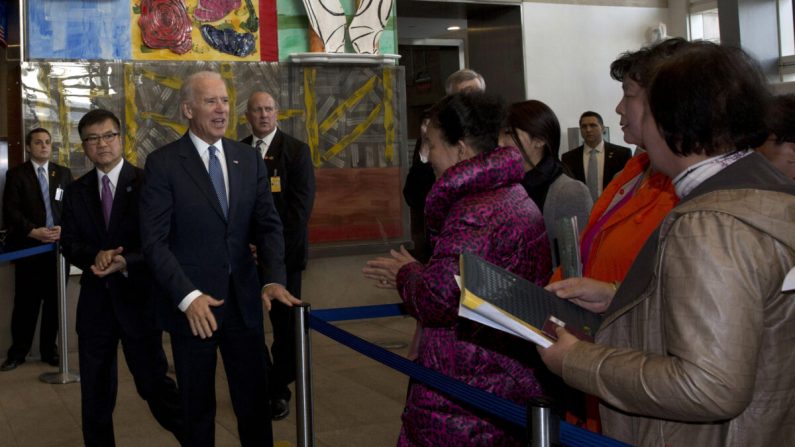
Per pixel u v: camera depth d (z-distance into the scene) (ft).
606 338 4.87
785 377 4.28
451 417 6.63
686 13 32.01
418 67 33.68
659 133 4.65
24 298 20.24
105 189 11.75
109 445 11.66
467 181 6.42
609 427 5.04
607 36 31.35
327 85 24.39
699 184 4.50
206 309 9.30
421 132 14.11
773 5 28.50
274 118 15.79
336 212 24.54
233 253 10.17
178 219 9.91
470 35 32.63
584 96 30.94
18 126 22.63
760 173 4.38
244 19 23.56
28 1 21.63
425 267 6.69
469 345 6.56
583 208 9.28
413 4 28.96
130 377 18.54
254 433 10.39
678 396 3.98
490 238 6.24
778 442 4.35
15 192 20.42
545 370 6.64
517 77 30.25
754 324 3.95
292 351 14.85
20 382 18.66
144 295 11.39
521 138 9.51
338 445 13.44
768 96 4.46
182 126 22.90
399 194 25.22
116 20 22.38
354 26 24.68
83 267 11.64
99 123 11.56
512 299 5.06
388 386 17.21
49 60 21.80
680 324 4.02
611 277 6.74
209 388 10.09
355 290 25.02
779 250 4.08
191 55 23.07
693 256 4.06
